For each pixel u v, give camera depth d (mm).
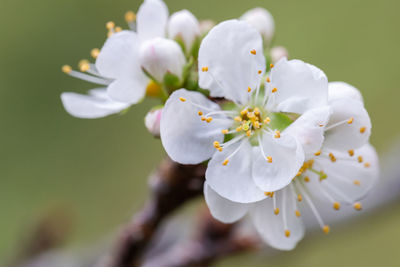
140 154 328
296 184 209
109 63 207
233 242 227
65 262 235
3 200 315
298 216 207
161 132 199
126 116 333
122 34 208
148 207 214
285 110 202
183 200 211
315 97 200
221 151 203
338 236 234
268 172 202
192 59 209
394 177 231
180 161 201
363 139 203
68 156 328
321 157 207
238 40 202
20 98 336
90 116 210
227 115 206
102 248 236
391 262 312
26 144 329
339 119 202
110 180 324
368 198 232
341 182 209
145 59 207
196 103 202
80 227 310
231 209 201
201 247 226
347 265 312
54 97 340
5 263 235
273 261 232
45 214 235
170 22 212
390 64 340
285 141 199
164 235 232
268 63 210
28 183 321
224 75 203
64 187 322
